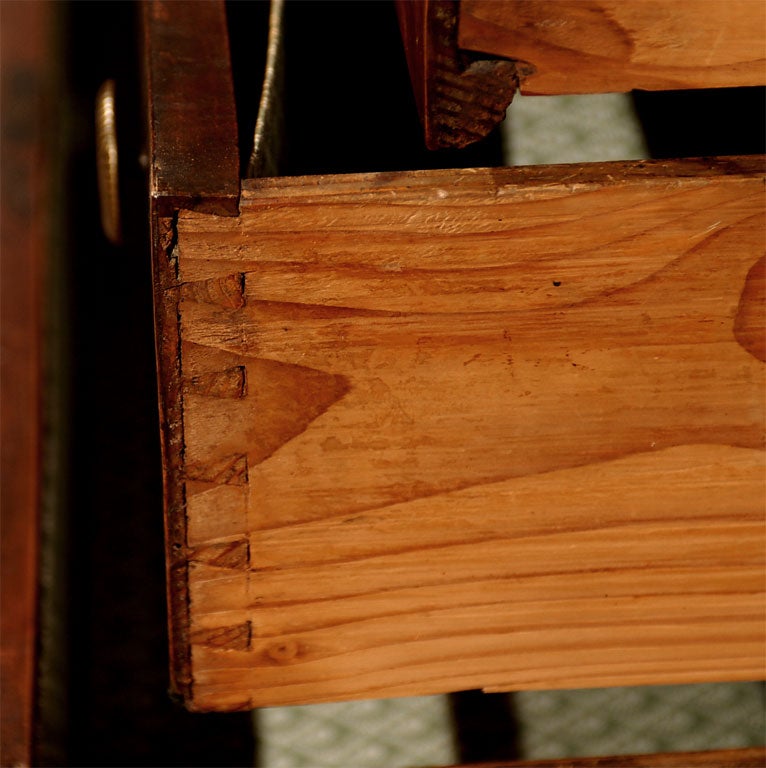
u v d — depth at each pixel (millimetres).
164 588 959
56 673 939
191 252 761
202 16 810
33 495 940
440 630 800
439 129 779
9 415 956
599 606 800
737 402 780
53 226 1054
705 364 777
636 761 840
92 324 1075
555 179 761
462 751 927
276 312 768
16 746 894
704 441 782
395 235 762
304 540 786
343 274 766
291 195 756
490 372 775
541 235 764
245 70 899
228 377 772
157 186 754
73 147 1190
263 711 931
